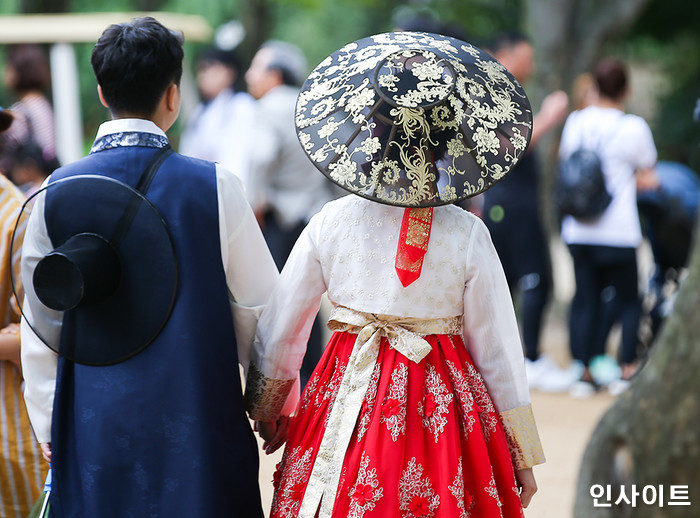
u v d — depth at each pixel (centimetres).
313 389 608
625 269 1496
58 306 562
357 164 564
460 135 570
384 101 572
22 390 690
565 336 2111
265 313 616
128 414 577
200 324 585
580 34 2391
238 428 599
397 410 568
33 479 693
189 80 2200
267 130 1335
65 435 593
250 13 3338
